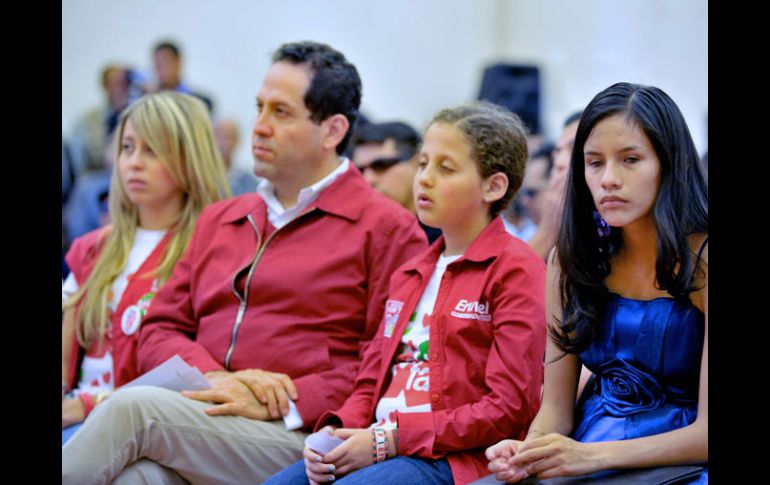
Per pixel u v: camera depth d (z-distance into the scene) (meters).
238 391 4.46
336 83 4.96
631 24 13.81
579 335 3.68
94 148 11.48
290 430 4.48
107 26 12.82
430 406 4.03
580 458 3.33
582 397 3.89
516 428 3.85
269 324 4.72
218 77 13.79
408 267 4.40
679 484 3.29
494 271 4.06
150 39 13.19
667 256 3.42
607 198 3.48
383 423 4.08
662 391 3.56
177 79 12.34
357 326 4.75
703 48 12.87
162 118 5.49
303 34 14.45
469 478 3.83
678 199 3.45
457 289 4.13
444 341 4.07
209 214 5.21
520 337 3.89
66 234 9.11
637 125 3.44
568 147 5.45
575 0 14.72
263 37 14.09
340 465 3.89
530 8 15.51
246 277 4.84
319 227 4.85
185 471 4.30
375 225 4.80
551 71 14.87
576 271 3.70
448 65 15.81
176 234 5.48
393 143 6.07
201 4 13.60
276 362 4.67
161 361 4.86
